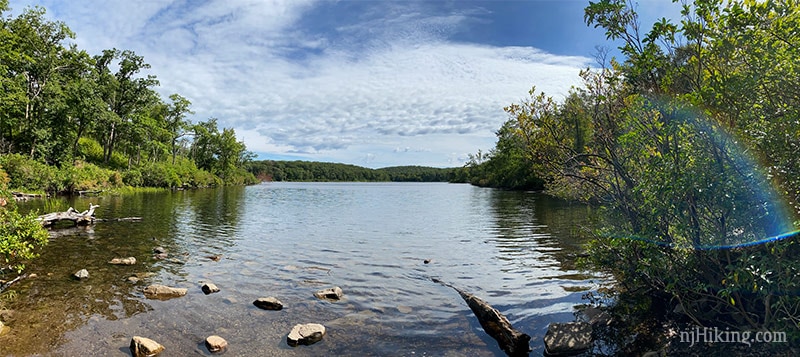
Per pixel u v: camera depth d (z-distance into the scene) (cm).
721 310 592
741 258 470
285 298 779
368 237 1550
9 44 3759
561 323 600
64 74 4516
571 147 855
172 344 568
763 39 481
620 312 671
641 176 634
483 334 622
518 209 2741
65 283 838
